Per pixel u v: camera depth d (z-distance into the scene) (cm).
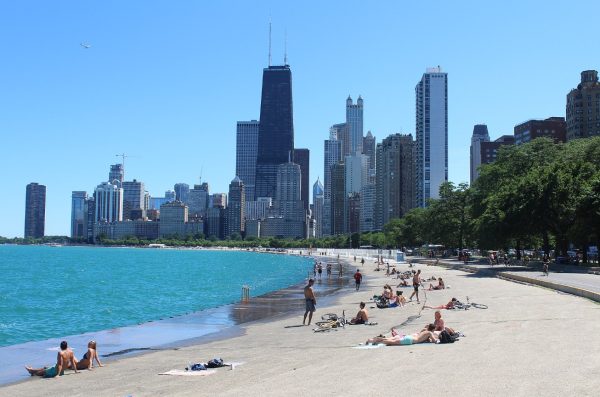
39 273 14050
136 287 9462
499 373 1866
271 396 1738
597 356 2092
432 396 1614
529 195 8850
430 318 3659
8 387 2277
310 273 12494
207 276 12538
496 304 4191
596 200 7956
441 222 15250
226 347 3092
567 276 6562
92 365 2642
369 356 2339
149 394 1930
